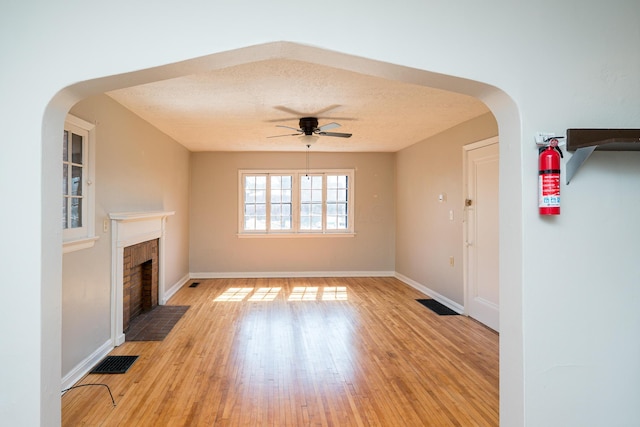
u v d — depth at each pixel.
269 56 1.94
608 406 1.86
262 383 3.08
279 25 1.77
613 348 1.86
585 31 1.86
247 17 1.77
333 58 1.88
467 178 4.98
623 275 1.86
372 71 1.96
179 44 1.76
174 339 4.11
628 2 1.88
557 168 1.76
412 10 1.81
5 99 1.73
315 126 4.70
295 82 3.40
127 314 4.42
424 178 6.29
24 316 1.74
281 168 7.62
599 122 1.87
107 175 3.73
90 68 1.75
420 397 2.86
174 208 6.31
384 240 7.80
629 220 1.87
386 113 4.51
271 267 7.64
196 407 2.71
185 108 4.25
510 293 1.91
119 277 3.92
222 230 7.56
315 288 6.68
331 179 7.72
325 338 4.15
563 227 1.84
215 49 1.76
